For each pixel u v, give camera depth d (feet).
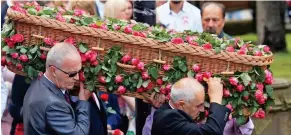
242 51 20.15
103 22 20.80
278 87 26.40
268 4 56.75
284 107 26.58
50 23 20.04
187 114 19.45
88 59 20.03
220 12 27.09
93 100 20.79
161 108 19.79
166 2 34.53
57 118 19.20
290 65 47.09
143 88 20.29
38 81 19.66
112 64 20.15
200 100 19.30
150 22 26.86
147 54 20.12
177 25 33.06
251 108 20.40
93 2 26.08
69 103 19.88
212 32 27.22
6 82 26.07
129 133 24.94
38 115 19.24
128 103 26.16
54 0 29.89
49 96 19.29
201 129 19.17
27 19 20.10
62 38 20.17
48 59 19.30
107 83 20.30
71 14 21.45
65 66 19.17
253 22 72.08
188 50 19.93
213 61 20.03
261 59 20.11
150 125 20.63
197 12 33.30
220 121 19.31
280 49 56.90
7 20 20.67
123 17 25.57
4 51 20.49
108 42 20.13
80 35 20.10
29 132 19.45
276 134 26.61
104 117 21.16
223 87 20.11
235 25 72.64
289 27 75.97
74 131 19.33
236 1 70.13
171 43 19.99
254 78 20.22
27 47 20.36
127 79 20.25
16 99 23.95
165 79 20.13
